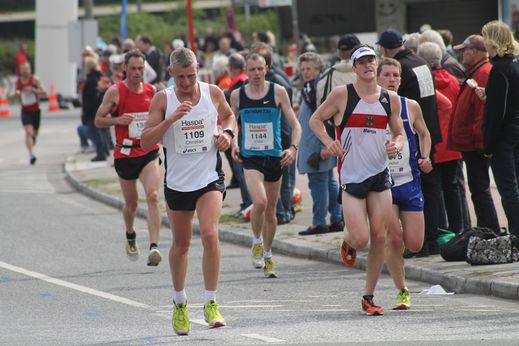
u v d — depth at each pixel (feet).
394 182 84.12
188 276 104.88
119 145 108.88
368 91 81.35
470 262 99.76
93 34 296.51
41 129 309.22
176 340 73.15
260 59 104.01
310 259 115.24
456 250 101.50
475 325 76.54
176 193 75.97
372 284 82.74
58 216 152.05
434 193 105.81
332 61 196.13
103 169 203.72
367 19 244.63
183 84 75.66
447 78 110.52
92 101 215.51
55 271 108.78
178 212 76.28
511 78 99.96
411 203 84.43
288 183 131.85
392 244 84.12
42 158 236.84
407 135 84.79
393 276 85.05
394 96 81.51
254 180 104.12
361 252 109.81
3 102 376.27
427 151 85.30
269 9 533.14
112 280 103.30
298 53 205.57
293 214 134.82
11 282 102.53
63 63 401.08
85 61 217.56
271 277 103.86
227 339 72.64
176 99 76.28
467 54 107.45
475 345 67.67
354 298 91.71
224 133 76.43
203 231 75.51
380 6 241.14
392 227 84.02
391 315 82.07
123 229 139.64
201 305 89.61
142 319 83.61
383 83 88.94
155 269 109.70
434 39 116.26
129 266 111.75
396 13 240.53
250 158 104.68
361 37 275.59
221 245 126.31
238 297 93.35
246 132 104.53
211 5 607.78
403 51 103.45
